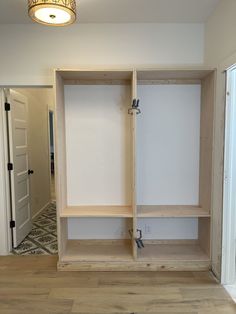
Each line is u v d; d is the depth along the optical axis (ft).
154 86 9.59
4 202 10.13
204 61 9.27
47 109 17.07
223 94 7.70
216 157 8.24
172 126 9.71
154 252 9.30
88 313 6.66
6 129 10.34
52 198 19.72
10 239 10.53
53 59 9.29
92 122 9.71
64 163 9.49
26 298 7.33
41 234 12.39
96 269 8.79
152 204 9.91
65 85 9.56
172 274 8.55
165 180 9.86
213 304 7.00
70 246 9.86
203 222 9.45
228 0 7.25
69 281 8.18
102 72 8.39
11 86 9.43
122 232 10.09
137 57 9.34
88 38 9.27
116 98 9.65
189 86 9.59
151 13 8.55
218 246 8.12
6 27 9.18
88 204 9.92
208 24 8.86
